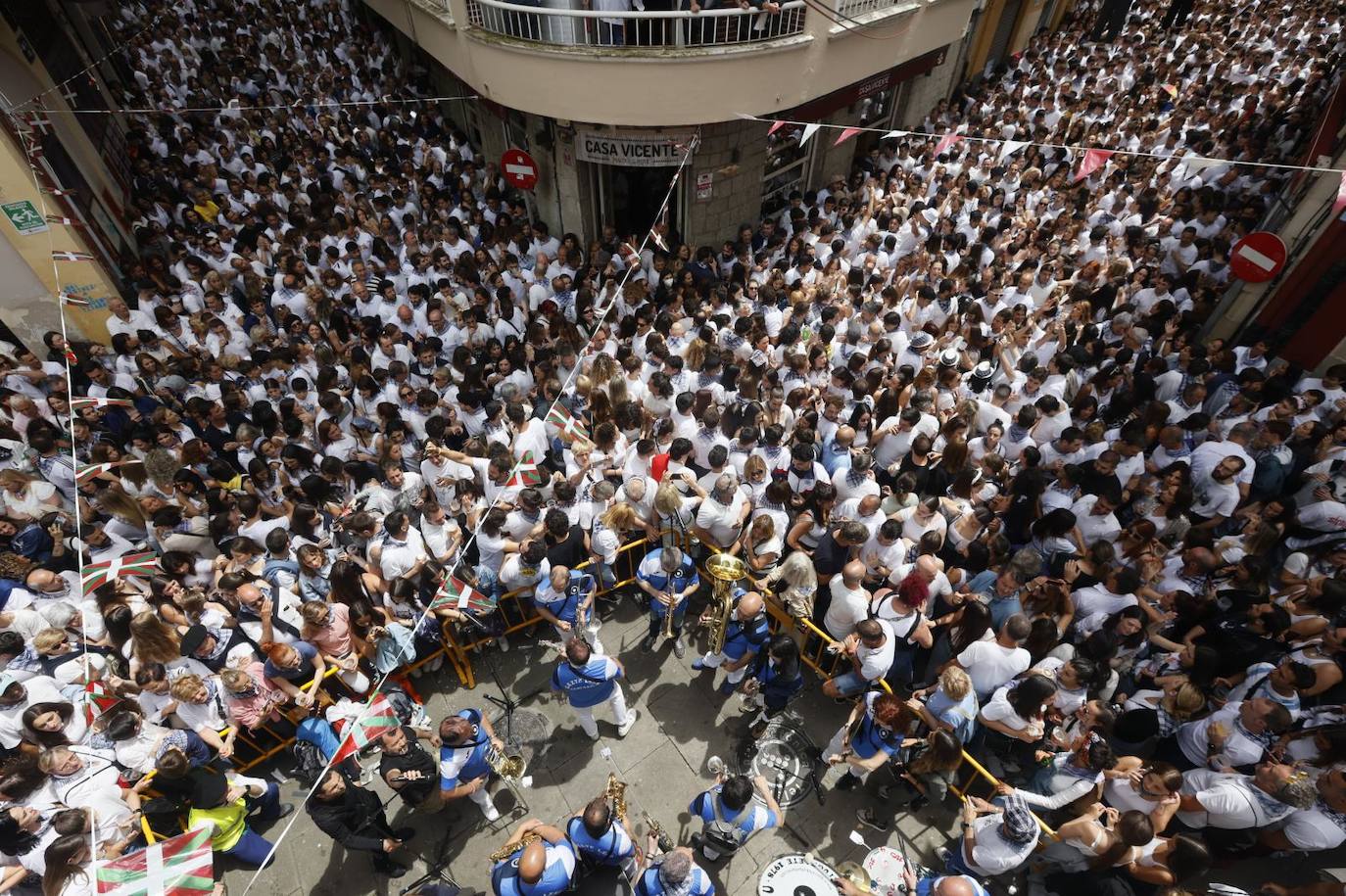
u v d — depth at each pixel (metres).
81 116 12.97
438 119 16.41
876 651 4.86
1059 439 6.78
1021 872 4.70
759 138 11.90
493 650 6.48
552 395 8.06
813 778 5.41
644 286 9.88
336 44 19.92
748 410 7.02
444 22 11.11
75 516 6.68
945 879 3.87
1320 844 4.18
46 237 9.69
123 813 4.48
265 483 6.72
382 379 8.37
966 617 5.10
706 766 5.65
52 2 14.32
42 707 4.60
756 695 5.75
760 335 8.20
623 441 7.01
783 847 5.16
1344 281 8.63
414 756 4.62
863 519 5.88
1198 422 7.39
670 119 10.27
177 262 10.57
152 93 16.47
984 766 5.24
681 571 5.88
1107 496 6.07
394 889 4.99
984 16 17.69
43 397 8.48
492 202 13.12
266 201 11.93
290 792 5.49
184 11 20.03
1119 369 7.95
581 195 12.37
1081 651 5.58
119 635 5.27
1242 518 6.73
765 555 5.92
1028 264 9.89
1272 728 4.42
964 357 7.98
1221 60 18.62
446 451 6.73
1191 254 10.78
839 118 13.96
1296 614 5.76
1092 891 4.21
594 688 5.10
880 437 7.10
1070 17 22.48
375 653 5.75
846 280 10.02
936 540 5.32
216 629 5.36
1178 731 4.94
